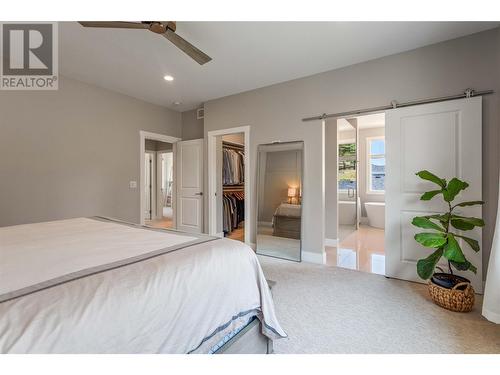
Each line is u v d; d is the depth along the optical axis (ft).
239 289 4.17
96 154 12.18
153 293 3.02
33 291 2.73
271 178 12.06
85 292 2.74
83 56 9.25
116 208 12.96
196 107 15.62
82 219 7.57
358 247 13.43
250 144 12.79
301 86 11.19
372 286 8.27
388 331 5.75
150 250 4.23
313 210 10.92
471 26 7.46
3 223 9.51
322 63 9.84
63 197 11.07
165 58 9.43
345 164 18.51
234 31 7.72
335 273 9.49
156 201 22.59
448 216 7.06
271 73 10.76
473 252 7.67
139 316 2.82
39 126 10.36
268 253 11.96
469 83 7.86
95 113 12.10
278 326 4.65
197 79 11.39
